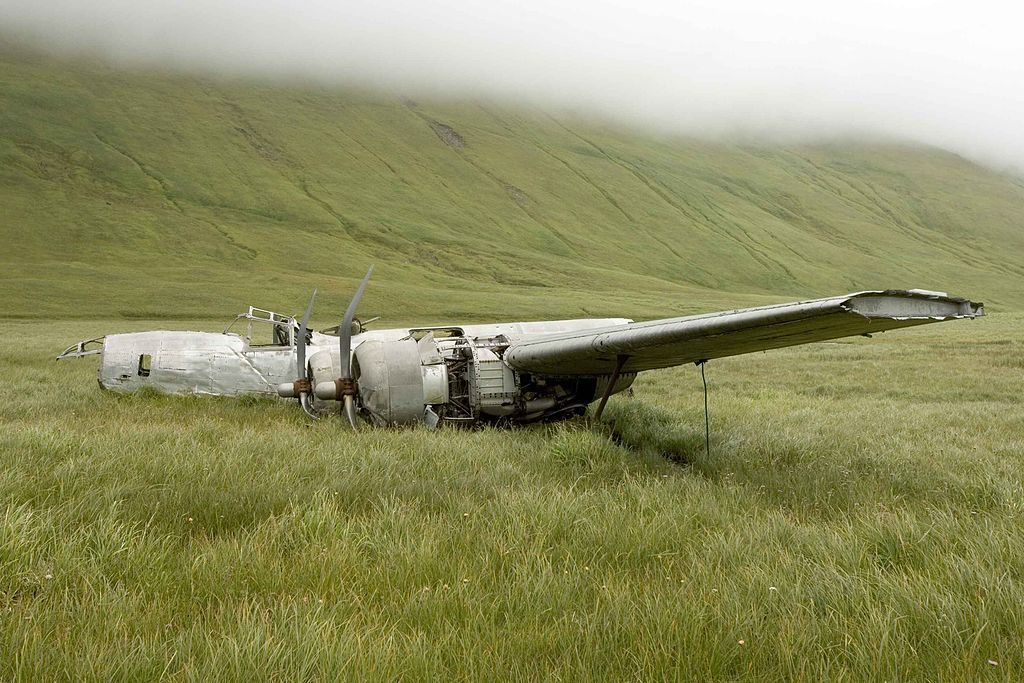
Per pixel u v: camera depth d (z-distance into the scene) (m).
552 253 137.75
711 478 7.16
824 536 4.79
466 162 183.75
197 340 13.19
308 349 13.21
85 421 9.50
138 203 126.06
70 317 57.69
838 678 2.99
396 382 9.68
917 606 3.55
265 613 3.45
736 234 169.88
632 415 11.11
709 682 3.03
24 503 4.84
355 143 179.62
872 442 9.18
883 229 195.88
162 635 3.35
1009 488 6.04
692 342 7.21
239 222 123.25
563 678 3.02
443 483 6.26
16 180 126.50
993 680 3.01
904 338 36.25
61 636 3.21
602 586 3.90
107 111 164.75
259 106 191.62
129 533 4.37
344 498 5.68
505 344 10.95
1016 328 41.34
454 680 3.01
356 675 2.94
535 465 7.15
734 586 3.87
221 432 8.55
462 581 3.96
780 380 19.14
